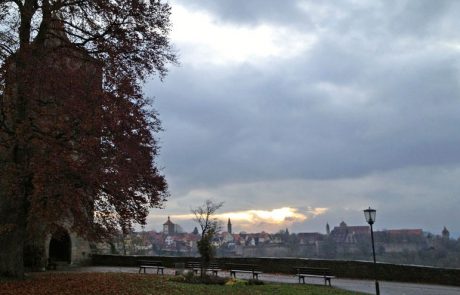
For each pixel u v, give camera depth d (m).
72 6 19.89
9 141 17.08
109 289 18.27
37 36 19.62
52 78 16.95
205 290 19.14
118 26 20.06
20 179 16.23
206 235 25.09
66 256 36.53
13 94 17.67
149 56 20.86
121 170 16.69
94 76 18.19
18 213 18.14
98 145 16.39
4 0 18.36
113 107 17.22
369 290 20.12
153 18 20.88
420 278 23.16
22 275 18.92
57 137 16.52
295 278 26.16
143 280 22.23
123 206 18.09
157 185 19.12
